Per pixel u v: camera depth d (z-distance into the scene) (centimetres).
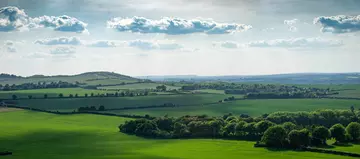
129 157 19125
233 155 19425
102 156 19462
